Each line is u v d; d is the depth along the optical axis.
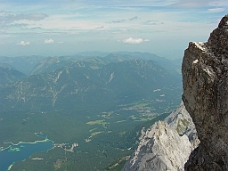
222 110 19.73
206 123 21.11
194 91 21.70
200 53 21.81
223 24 22.34
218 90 20.08
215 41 22.22
